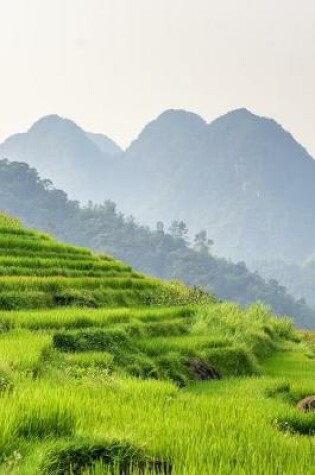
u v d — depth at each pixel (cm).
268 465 674
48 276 3722
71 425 762
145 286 4047
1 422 702
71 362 1991
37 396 869
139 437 727
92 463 637
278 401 1881
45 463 628
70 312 2727
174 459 670
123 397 1117
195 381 2441
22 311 2811
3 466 612
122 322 2820
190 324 3325
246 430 877
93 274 4088
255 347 3431
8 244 4388
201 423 883
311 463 723
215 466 648
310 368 3244
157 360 2433
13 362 1593
